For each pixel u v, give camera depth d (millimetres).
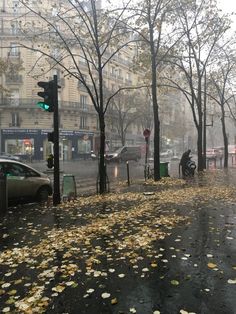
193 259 5926
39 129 52750
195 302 4422
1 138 52094
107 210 10266
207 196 12484
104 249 6551
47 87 11156
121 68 62812
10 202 12242
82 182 20172
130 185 16859
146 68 22047
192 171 21125
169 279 5129
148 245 6707
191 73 24906
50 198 13320
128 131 64750
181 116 80875
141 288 4855
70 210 10438
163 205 10859
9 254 6387
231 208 10195
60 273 5438
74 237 7352
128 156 42750
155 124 18297
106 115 52188
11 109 51969
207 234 7426
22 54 49406
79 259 6047
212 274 5270
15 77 50625
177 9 19078
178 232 7617
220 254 6160
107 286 4941
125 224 8414
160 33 18375
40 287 4918
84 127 58281
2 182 10094
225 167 30578
